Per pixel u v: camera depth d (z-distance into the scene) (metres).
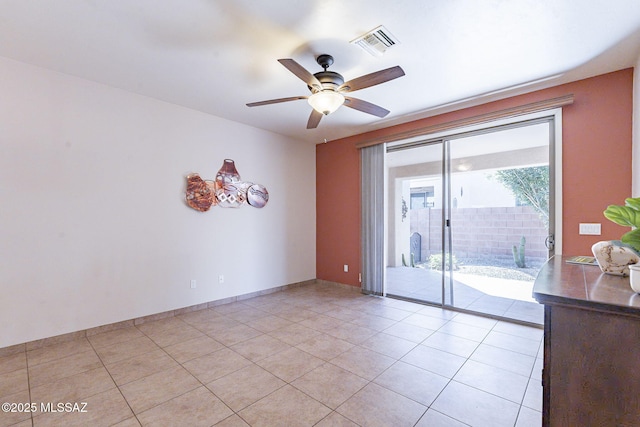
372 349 2.60
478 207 3.60
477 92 3.09
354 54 2.40
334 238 5.00
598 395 0.97
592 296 1.01
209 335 2.90
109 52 2.40
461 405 1.83
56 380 2.10
